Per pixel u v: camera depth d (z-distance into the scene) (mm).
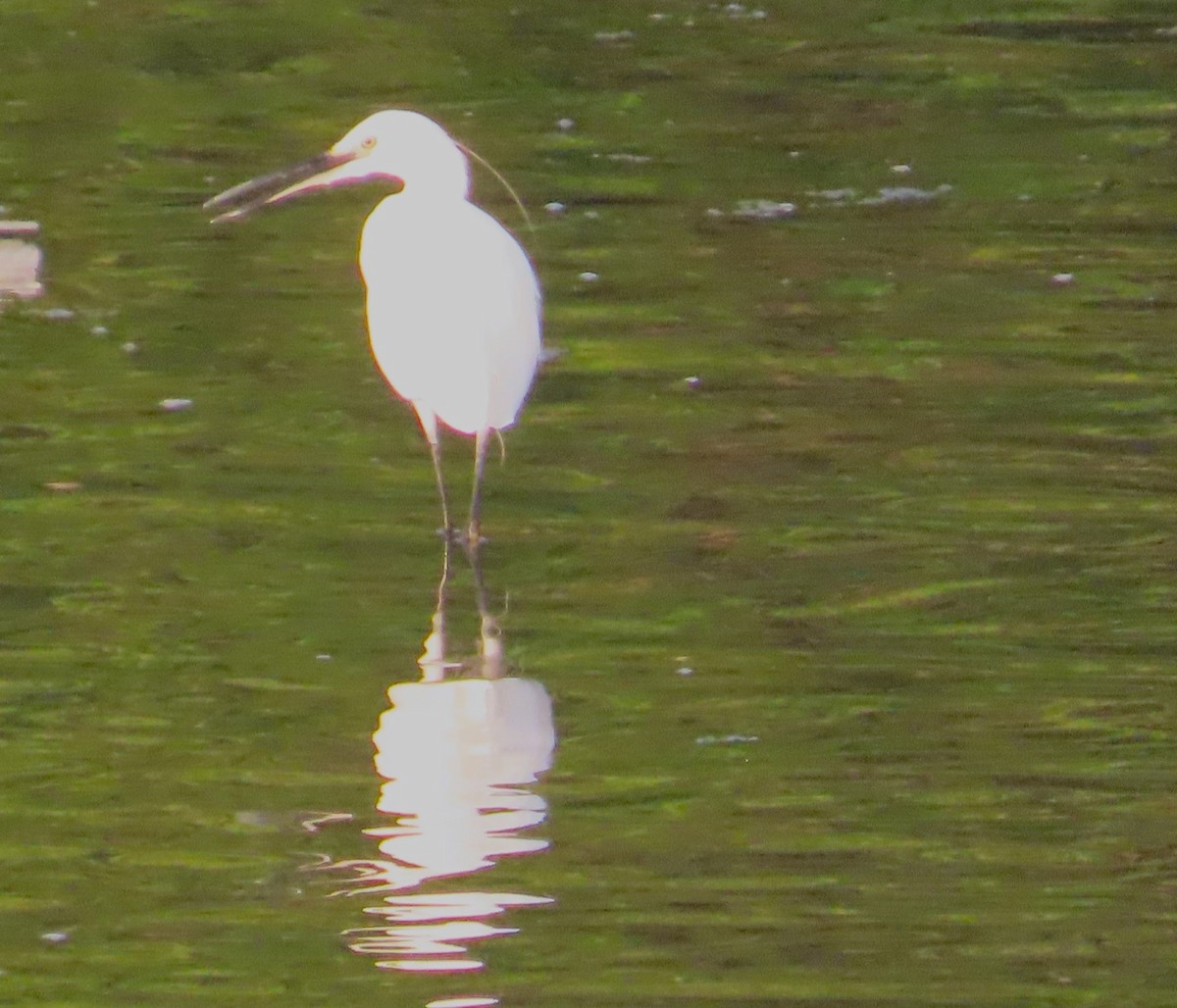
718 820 8266
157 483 11664
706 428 12500
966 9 23672
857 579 10523
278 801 8391
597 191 17422
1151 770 8680
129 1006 7059
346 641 9844
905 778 8609
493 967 7270
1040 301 14758
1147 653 9719
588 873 7848
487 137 18938
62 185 17453
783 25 23000
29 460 11945
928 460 12000
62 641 9828
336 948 7379
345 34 22516
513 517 11312
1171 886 7812
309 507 11422
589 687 9398
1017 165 18188
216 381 13227
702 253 15836
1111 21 23141
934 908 7652
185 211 16828
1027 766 8727
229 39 22250
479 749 8812
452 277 11344
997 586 10430
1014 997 7109
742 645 9805
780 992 7129
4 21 22703
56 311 14469
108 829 8195
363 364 13586
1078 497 11500
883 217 16750
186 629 9961
